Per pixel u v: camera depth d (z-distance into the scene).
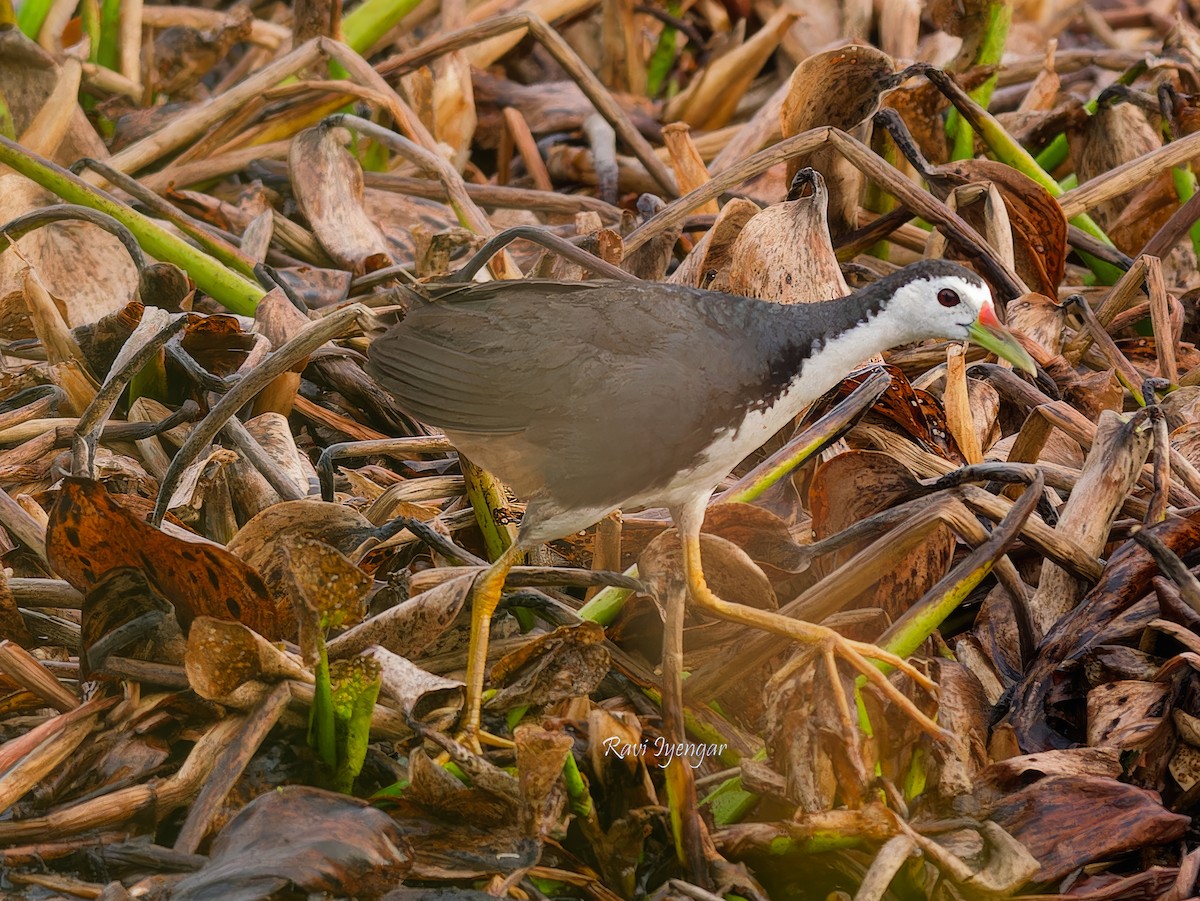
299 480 8.30
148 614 6.62
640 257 10.16
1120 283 9.98
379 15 13.23
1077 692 7.09
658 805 6.30
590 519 6.80
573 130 14.02
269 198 12.00
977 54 12.03
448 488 8.09
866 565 7.05
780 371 6.75
